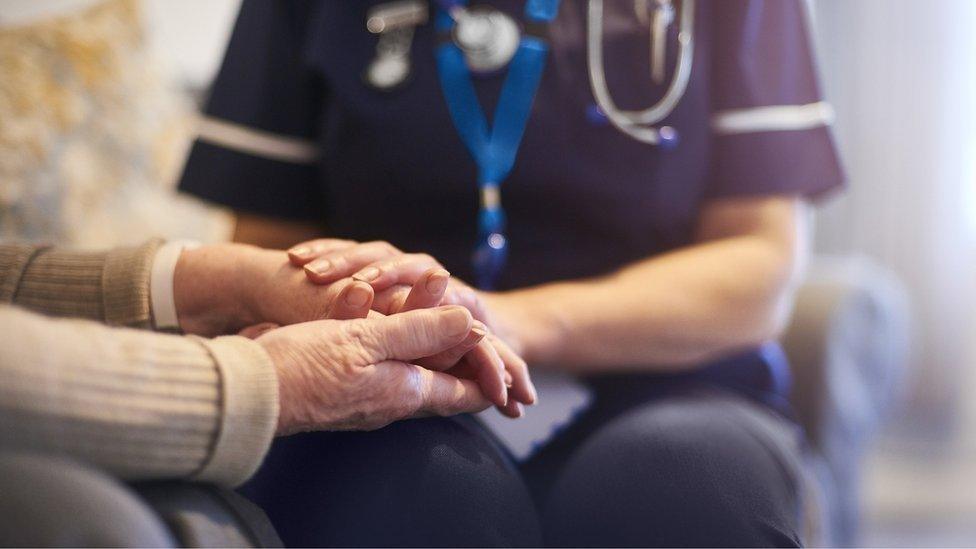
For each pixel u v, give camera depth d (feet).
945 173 11.49
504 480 2.35
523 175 3.37
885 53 11.50
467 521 2.18
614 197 3.40
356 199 3.54
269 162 3.87
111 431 1.66
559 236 3.46
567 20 3.46
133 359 1.74
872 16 11.50
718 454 2.67
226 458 1.82
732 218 3.63
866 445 4.99
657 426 2.78
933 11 11.41
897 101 11.51
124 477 1.71
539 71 3.41
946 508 9.71
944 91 11.44
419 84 3.44
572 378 3.18
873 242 11.64
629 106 3.42
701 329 3.30
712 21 3.65
